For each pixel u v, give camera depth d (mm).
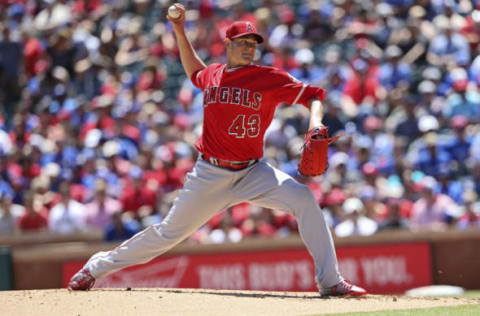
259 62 53750
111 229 37031
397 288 34188
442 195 39844
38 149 46094
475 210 38594
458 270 34344
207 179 18062
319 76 51375
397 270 34219
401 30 55438
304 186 18016
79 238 37562
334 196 39188
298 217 17984
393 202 37625
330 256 18031
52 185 43438
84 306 16562
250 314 15234
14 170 44750
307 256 33562
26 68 54750
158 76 54062
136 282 32375
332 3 58844
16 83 55062
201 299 17406
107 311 15930
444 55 53062
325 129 16875
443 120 47062
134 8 62062
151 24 61250
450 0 57781
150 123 48656
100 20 60906
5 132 49719
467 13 57594
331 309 15922
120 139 46969
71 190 42125
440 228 34656
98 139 46438
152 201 40281
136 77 55656
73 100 51281
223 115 17609
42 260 33062
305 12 58656
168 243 18797
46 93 53000
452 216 38344
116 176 44344
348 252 34188
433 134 44938
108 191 41875
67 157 46188
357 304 16812
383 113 48688
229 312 15578
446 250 34469
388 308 16062
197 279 33125
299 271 33500
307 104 17656
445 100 48812
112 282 32125
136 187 40344
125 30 59438
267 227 37344
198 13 59906
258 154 18125
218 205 18375
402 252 34312
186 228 18625
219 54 56781
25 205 40156
